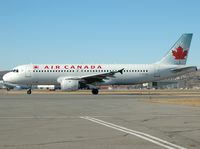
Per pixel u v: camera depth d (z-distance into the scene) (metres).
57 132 15.40
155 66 62.97
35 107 30.31
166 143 12.56
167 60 63.25
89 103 35.81
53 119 20.89
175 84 174.12
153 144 12.35
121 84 62.97
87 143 12.58
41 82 62.38
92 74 61.81
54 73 61.66
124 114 24.22
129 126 17.58
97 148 11.62
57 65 62.12
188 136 14.22
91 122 19.38
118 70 61.69
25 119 20.86
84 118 21.52
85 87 61.28
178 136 14.21
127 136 14.21
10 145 12.15
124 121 19.89
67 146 11.98
